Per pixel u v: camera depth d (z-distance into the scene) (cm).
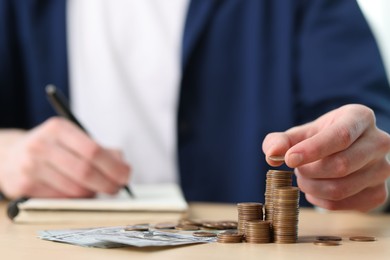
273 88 213
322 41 208
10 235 93
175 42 219
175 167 213
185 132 207
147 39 219
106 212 114
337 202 101
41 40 214
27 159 139
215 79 213
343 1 213
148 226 96
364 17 210
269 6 217
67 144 138
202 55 213
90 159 136
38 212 111
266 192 86
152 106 215
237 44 215
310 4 216
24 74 215
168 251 75
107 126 214
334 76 202
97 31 220
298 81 212
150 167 213
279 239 83
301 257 71
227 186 209
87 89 218
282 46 214
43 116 212
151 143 214
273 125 212
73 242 81
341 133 88
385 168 100
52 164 138
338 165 91
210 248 78
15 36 216
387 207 140
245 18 217
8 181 146
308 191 96
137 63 218
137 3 221
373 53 203
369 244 83
